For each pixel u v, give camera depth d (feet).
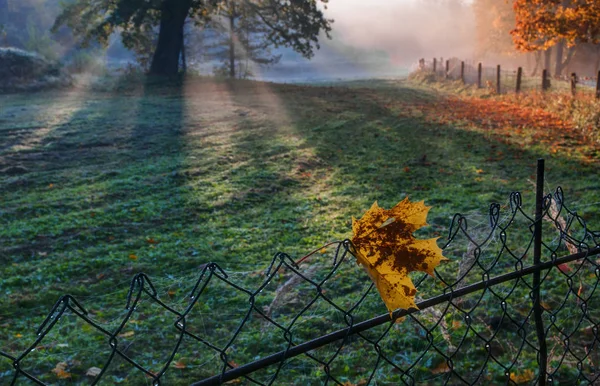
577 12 73.51
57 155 44.78
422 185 35.09
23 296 20.16
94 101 78.28
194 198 32.86
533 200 29.09
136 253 24.29
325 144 48.47
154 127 56.85
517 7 78.13
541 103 69.92
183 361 15.19
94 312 18.79
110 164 42.27
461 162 41.01
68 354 15.80
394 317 6.80
